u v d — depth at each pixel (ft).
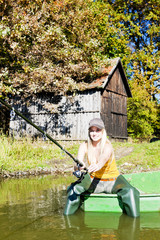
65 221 9.92
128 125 71.97
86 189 11.89
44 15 39.70
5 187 18.29
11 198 14.35
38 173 26.00
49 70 40.04
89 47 46.39
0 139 32.99
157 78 79.71
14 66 39.81
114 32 74.43
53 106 49.62
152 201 11.48
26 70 36.19
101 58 50.93
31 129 54.49
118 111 56.49
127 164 28.12
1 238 8.04
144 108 69.67
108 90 52.70
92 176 12.43
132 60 87.66
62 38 41.04
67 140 50.16
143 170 25.32
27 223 9.57
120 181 11.92
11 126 57.06
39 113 54.19
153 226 9.26
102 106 49.65
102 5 78.07
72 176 24.21
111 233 8.46
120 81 58.23
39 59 40.78
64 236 8.16
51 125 52.65
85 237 8.05
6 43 36.11
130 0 88.89
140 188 16.46
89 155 11.93
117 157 32.42
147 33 91.81
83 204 11.66
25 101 55.36
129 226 9.27
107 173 12.17
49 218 10.39
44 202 13.30
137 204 10.82
